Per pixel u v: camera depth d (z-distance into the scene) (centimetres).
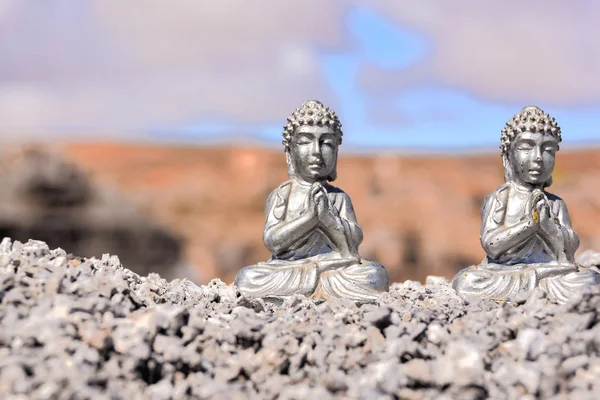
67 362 26
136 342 27
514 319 29
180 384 27
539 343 28
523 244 36
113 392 26
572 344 28
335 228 36
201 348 28
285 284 35
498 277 36
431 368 27
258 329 28
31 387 26
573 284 35
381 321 29
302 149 36
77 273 30
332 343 28
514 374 27
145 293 32
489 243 36
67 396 25
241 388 27
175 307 28
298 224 36
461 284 36
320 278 35
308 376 28
